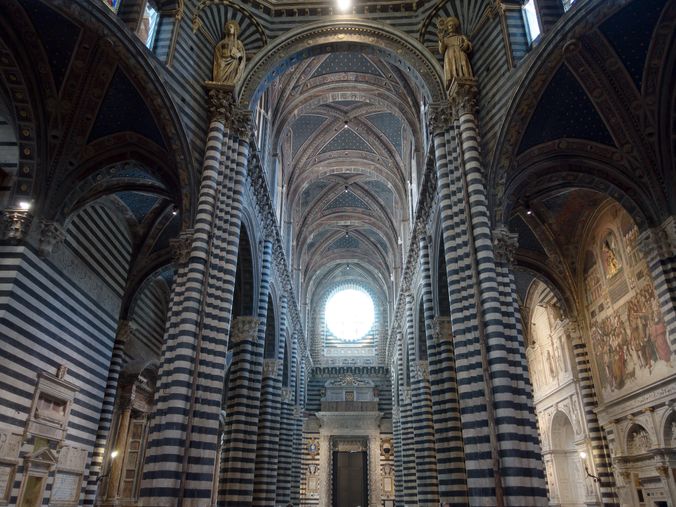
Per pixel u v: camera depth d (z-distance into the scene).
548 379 28.28
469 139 16.23
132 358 26.25
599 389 22.17
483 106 16.88
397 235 39.16
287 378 34.16
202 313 14.38
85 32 13.99
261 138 24.50
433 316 21.28
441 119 17.55
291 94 27.67
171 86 15.93
